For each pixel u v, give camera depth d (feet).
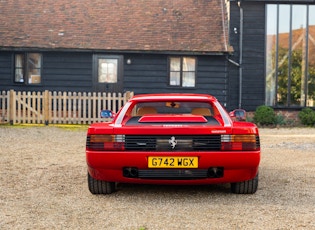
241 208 19.12
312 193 22.06
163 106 24.57
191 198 21.07
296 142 44.37
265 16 69.15
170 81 69.05
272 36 69.41
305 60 69.51
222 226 16.47
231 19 69.26
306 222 17.03
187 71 69.05
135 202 20.24
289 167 29.60
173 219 17.39
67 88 68.74
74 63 68.54
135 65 68.69
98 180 21.21
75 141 43.29
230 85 69.41
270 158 33.58
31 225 16.57
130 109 23.06
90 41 67.56
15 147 38.09
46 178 25.36
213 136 19.95
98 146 20.17
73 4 74.84
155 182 20.48
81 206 19.40
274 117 65.62
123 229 16.10
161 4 74.59
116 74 68.74
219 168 20.24
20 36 67.92
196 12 72.95
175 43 67.36
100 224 16.71
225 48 66.64
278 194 21.83
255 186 21.50
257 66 69.36
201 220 17.25
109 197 21.17
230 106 69.46
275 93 69.51
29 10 73.26
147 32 69.31
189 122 20.88
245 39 69.36
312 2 68.90
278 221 17.15
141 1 75.31
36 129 52.26
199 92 68.85
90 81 68.64
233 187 21.88
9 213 18.17
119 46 66.90
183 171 20.01
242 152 19.86
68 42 67.31
